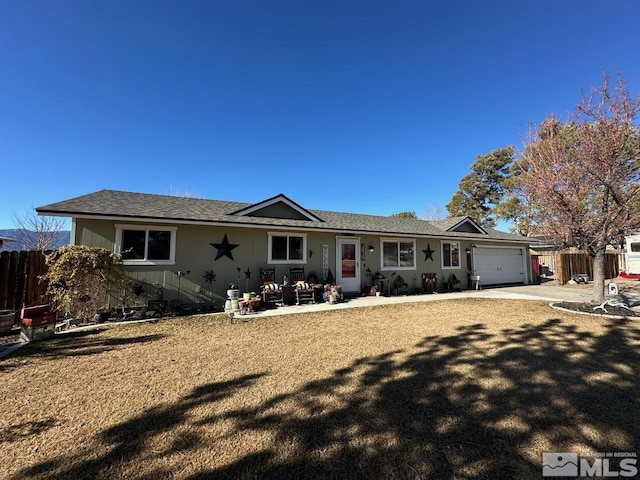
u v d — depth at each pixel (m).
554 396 3.08
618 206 7.20
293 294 10.40
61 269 6.66
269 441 2.35
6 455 2.18
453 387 3.32
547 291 13.22
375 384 3.42
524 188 8.75
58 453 2.20
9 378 3.65
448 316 7.52
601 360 4.16
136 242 8.32
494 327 6.23
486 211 29.44
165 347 4.99
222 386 3.40
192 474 1.98
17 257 7.00
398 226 14.15
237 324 6.79
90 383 3.50
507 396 3.09
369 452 2.20
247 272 9.81
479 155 29.80
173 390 3.30
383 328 6.27
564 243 8.35
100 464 2.08
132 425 2.58
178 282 8.77
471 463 2.08
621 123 6.94
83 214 7.36
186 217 8.58
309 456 2.16
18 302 6.96
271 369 3.93
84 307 7.03
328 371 3.84
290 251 10.69
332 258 11.53
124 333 6.00
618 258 19.16
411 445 2.28
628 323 6.38
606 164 6.95
